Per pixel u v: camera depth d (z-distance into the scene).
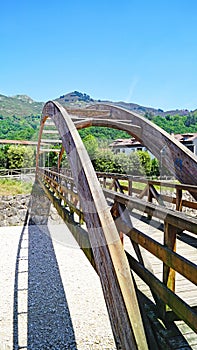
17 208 11.29
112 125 5.01
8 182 11.61
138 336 1.37
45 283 5.66
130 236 2.13
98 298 5.00
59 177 5.11
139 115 5.27
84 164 2.15
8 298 4.99
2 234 9.80
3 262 6.98
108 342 3.71
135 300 1.48
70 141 2.58
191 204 4.51
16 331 3.96
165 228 1.80
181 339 1.76
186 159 4.12
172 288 1.90
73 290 5.32
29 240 9.02
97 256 1.79
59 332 3.94
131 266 2.13
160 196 4.72
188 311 1.37
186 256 3.20
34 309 4.59
